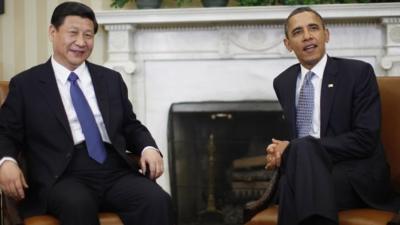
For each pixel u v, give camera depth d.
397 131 2.21
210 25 3.29
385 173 2.04
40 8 3.46
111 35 3.26
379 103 2.10
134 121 2.28
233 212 3.46
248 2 3.17
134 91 3.37
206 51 3.32
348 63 2.19
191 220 3.51
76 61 2.12
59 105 2.07
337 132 2.12
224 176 3.52
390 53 3.14
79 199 1.86
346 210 1.94
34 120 2.05
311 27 2.20
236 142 3.50
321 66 2.23
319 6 3.08
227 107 3.34
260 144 3.48
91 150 2.07
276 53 3.27
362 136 2.01
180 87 3.36
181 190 3.53
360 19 3.19
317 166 1.82
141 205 1.98
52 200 1.90
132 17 3.20
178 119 3.48
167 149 3.39
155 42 3.34
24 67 3.49
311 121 2.20
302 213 1.76
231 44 3.29
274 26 3.25
